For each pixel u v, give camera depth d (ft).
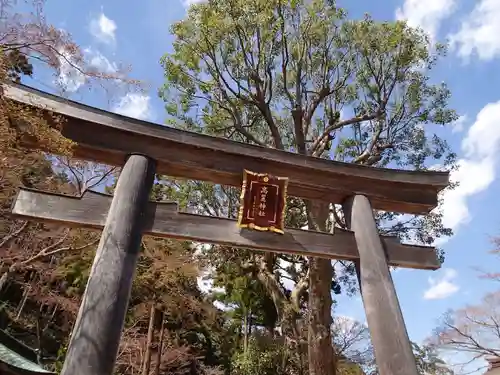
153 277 47.67
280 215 21.35
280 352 53.36
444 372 61.26
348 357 62.44
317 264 38.63
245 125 49.26
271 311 68.95
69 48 18.76
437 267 22.84
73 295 48.06
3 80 16.89
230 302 75.15
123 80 20.92
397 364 17.78
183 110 48.91
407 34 44.88
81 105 20.42
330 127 46.70
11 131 16.85
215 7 42.45
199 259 52.85
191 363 64.54
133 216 18.33
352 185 24.12
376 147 48.80
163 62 46.29
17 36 17.31
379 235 22.71
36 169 29.71
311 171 23.39
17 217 17.72
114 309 15.37
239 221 20.53
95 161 20.92
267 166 22.74
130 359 50.85
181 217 19.62
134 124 21.03
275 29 41.91
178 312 57.67
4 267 34.45
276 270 56.95
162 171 21.65
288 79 49.06
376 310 19.52
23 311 59.88
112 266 16.35
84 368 13.74
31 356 39.42
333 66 47.03
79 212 18.33
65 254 47.24
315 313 37.22
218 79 46.19
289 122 52.39
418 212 25.72
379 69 47.11
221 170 21.80
